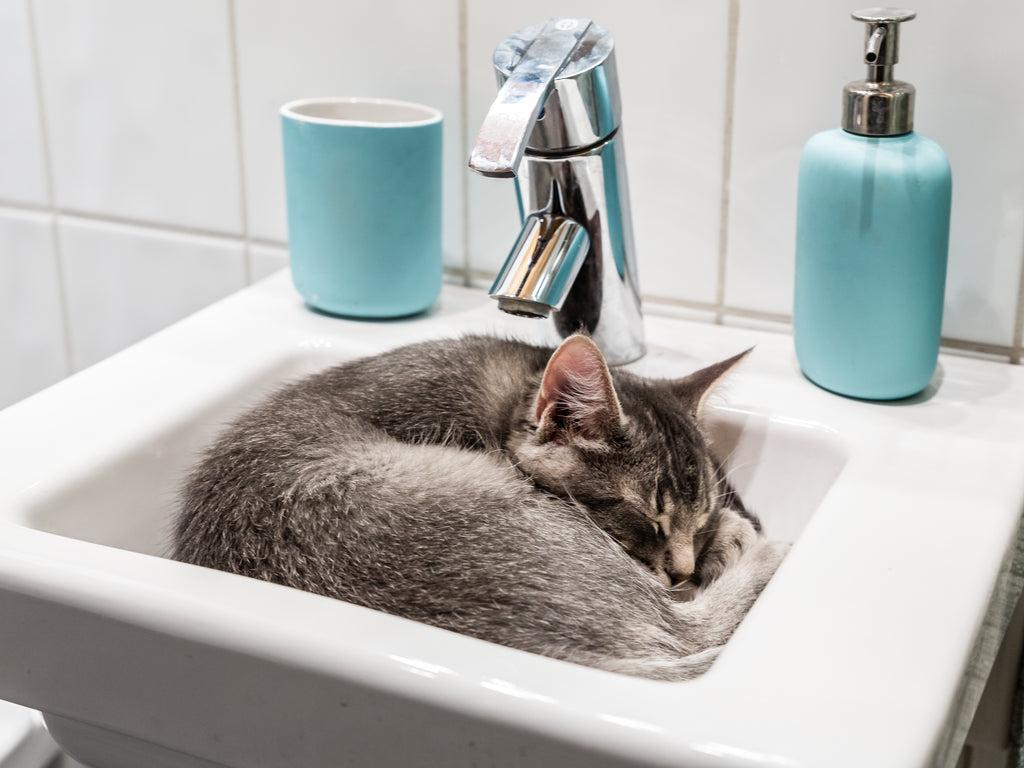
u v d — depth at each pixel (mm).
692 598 585
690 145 718
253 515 545
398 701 408
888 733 385
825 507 536
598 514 577
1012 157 647
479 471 579
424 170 717
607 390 573
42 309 954
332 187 707
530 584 506
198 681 447
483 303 783
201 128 840
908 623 449
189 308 900
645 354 706
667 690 399
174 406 649
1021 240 661
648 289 765
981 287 679
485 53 745
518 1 724
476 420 616
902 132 600
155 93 844
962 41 636
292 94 805
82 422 627
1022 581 632
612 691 397
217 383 675
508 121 526
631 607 512
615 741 380
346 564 518
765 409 637
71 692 482
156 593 447
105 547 486
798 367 688
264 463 569
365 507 541
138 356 707
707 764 371
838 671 417
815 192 614
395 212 714
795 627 444
